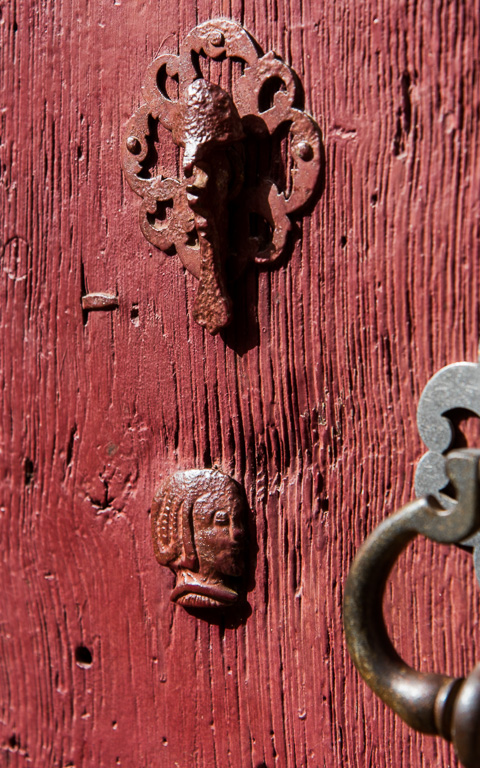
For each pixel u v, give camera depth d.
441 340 0.50
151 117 0.54
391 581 0.51
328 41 0.51
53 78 0.56
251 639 0.54
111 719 0.57
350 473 0.52
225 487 0.54
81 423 0.57
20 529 0.59
